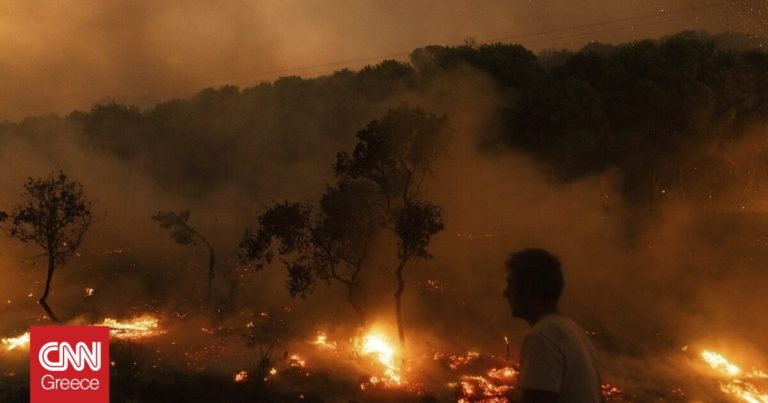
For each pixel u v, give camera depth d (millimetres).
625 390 10891
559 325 3072
